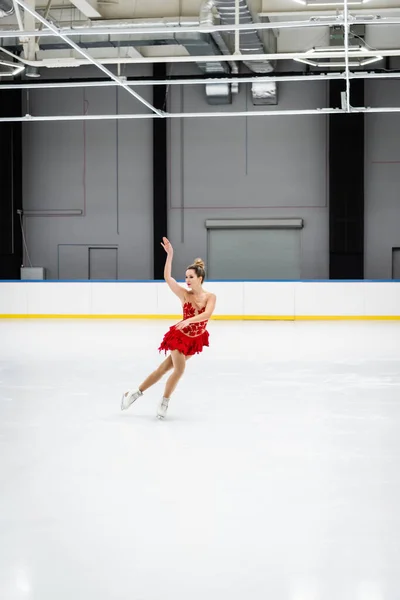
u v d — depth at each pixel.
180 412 7.61
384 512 4.46
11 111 23.16
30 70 20.30
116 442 6.26
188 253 23.64
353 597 3.30
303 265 23.17
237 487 4.97
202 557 3.76
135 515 4.41
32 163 24.08
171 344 7.13
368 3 16.98
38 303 20.17
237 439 6.37
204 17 16.66
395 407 7.86
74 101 23.75
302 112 17.53
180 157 23.55
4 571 3.60
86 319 19.89
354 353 12.66
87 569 3.61
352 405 7.98
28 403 8.11
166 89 23.11
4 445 6.16
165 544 3.94
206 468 5.45
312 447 6.09
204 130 23.39
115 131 23.73
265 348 13.44
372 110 17.17
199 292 7.18
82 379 9.84
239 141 23.30
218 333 16.27
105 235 23.94
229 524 4.25
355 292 19.48
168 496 4.78
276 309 19.66
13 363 11.40
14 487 4.99
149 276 23.86
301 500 4.70
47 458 5.75
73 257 24.11
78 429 6.78
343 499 4.71
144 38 17.08
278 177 23.19
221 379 9.84
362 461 5.64
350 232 22.34
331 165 22.34
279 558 3.75
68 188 23.98
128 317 19.95
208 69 21.33
